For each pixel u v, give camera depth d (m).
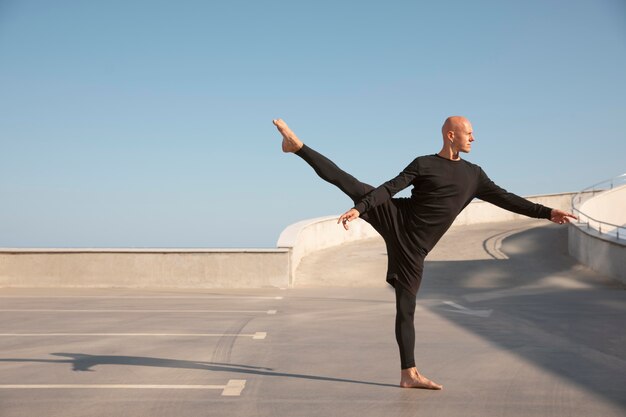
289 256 13.87
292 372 5.38
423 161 4.46
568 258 17.33
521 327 8.09
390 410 4.17
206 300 11.52
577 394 4.61
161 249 13.93
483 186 4.68
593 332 7.66
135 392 4.65
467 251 18.80
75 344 6.83
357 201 4.45
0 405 4.28
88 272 13.90
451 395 4.57
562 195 33.53
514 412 4.12
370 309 10.13
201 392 4.66
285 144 4.39
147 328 8.05
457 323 8.48
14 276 13.86
